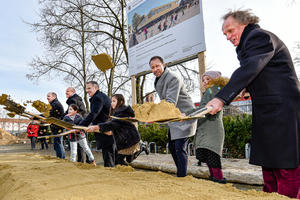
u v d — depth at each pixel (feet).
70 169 5.71
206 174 11.89
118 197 3.05
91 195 3.14
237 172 11.00
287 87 4.29
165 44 19.38
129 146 10.73
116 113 10.68
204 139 8.50
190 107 9.01
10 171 5.75
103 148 11.34
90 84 11.79
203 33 16.02
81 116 15.10
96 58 9.41
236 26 4.94
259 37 4.39
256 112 4.53
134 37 23.72
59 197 3.11
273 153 4.20
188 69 36.47
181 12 17.79
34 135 33.68
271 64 4.38
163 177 4.35
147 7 21.74
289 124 4.14
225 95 3.97
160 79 9.04
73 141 14.47
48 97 16.14
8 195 3.97
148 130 25.39
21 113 6.98
